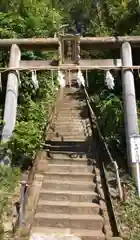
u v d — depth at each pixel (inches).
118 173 364.8
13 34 496.1
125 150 430.6
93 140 478.3
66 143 482.6
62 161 421.7
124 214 311.0
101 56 625.9
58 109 655.8
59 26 653.9
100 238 284.7
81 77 424.2
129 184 358.3
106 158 426.9
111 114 478.3
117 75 549.0
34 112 479.8
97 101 600.7
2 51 477.1
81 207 326.6
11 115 411.8
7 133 398.3
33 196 342.0
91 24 896.9
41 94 572.4
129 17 559.2
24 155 398.6
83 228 305.9
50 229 301.9
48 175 386.0
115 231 290.8
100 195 346.0
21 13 538.6
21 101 487.8
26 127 405.4
